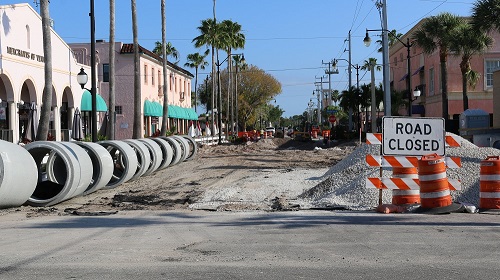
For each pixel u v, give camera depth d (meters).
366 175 15.23
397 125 12.93
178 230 10.72
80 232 10.58
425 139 12.93
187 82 75.06
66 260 8.02
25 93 35.59
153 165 24.53
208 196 16.84
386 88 34.00
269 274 7.14
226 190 18.03
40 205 14.94
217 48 64.50
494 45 49.41
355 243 9.12
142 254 8.41
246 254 8.36
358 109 64.12
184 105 72.44
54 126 36.81
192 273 7.23
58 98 37.31
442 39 40.91
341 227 10.74
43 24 22.61
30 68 33.03
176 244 9.21
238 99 90.88
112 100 31.84
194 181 21.95
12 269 7.49
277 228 10.74
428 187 12.57
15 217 12.98
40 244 9.31
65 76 38.66
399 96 59.09
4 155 13.52
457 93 50.66
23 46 32.25
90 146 17.77
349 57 65.69
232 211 13.59
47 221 12.20
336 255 8.23
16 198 14.03
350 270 7.32
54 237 10.01
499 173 12.56
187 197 16.86
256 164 29.83
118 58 52.75
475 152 16.28
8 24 30.30
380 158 13.00
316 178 20.81
